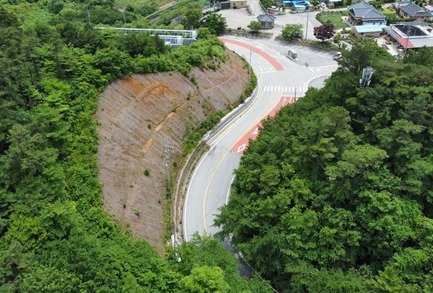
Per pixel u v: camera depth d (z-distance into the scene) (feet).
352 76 201.05
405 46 356.38
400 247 152.05
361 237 155.43
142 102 217.36
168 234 183.01
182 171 217.77
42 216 134.92
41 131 160.97
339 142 174.29
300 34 383.04
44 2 431.84
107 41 223.30
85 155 169.37
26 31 224.33
